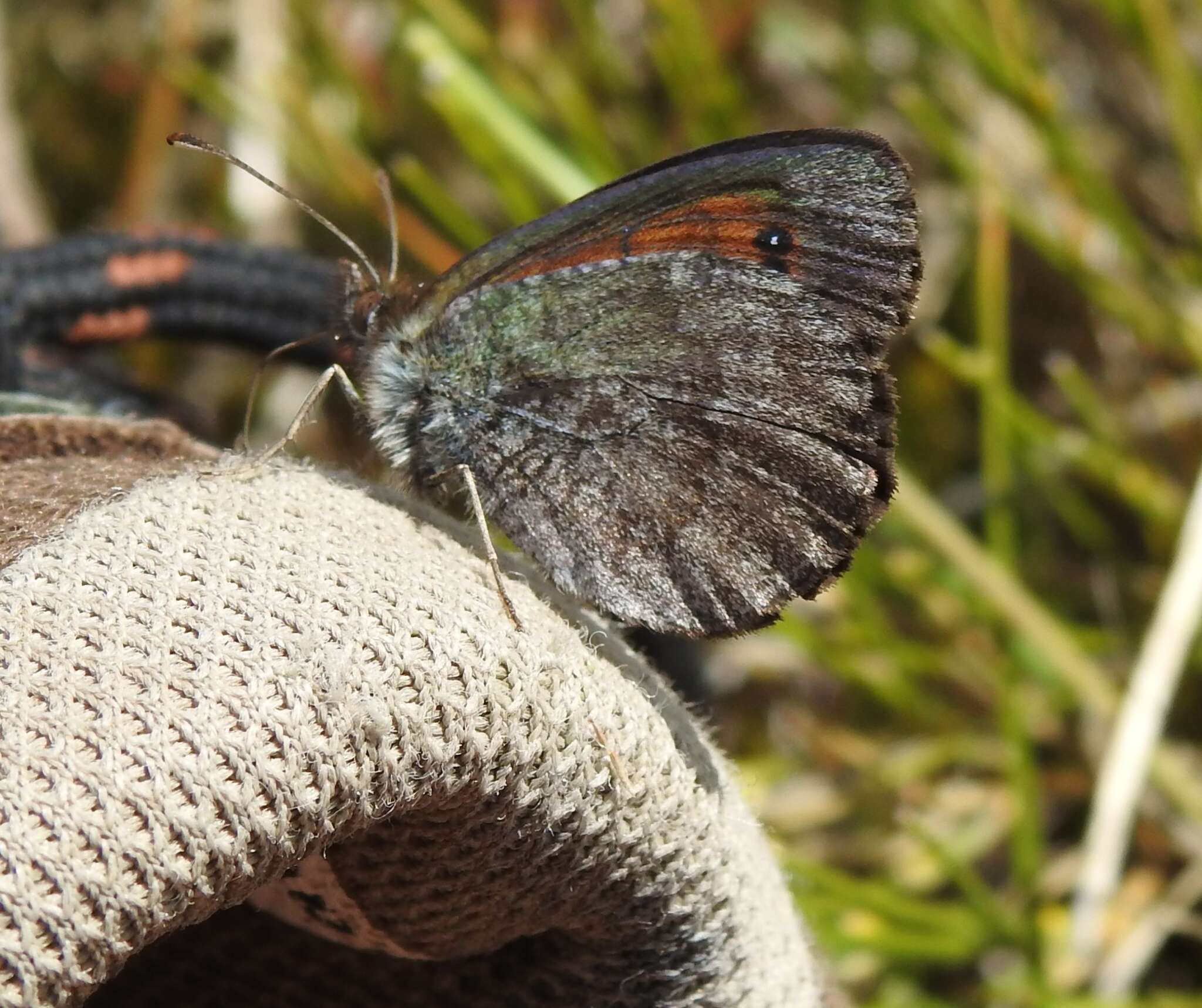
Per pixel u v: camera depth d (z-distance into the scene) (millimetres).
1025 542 244
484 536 149
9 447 148
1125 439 235
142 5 293
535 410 162
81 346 164
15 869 135
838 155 156
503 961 146
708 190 158
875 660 224
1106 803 198
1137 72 256
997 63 215
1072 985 202
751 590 160
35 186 274
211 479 146
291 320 167
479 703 141
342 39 263
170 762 137
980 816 219
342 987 147
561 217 159
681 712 147
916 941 199
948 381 255
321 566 142
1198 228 229
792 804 226
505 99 219
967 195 242
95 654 138
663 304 160
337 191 255
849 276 157
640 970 145
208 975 148
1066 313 256
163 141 273
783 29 262
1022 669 219
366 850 143
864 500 158
